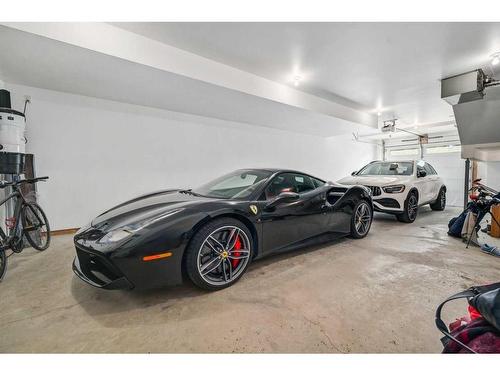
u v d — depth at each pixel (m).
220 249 1.70
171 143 4.53
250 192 2.02
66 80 3.00
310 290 1.68
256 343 1.17
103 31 2.27
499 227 3.10
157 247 1.44
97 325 1.31
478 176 6.33
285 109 4.20
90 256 1.50
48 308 1.47
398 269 2.04
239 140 5.51
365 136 8.04
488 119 3.29
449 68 3.13
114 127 3.91
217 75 3.04
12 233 2.22
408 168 4.43
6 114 2.53
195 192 2.34
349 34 2.38
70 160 3.57
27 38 2.04
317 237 2.41
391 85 3.77
